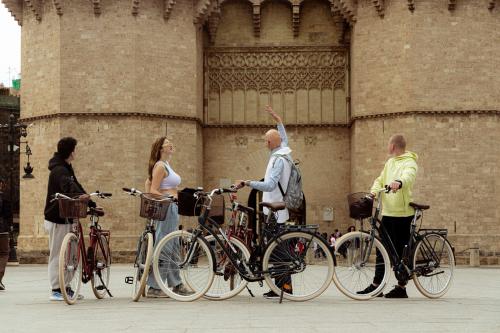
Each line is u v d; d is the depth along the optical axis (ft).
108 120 139.95
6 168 209.56
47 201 54.08
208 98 158.40
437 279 54.65
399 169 55.98
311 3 158.51
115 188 139.23
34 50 145.48
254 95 158.92
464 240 138.21
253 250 51.29
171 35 144.15
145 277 51.24
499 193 139.23
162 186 56.03
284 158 53.88
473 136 139.13
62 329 36.35
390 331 34.06
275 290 50.57
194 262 50.96
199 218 51.39
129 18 140.77
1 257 68.59
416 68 139.33
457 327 35.47
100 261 55.16
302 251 50.47
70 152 55.62
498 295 59.72
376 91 143.84
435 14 139.74
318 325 36.55
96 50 140.56
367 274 53.01
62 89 140.46
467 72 139.54
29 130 145.89
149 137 140.97
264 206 51.13
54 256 53.67
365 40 145.69
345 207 156.97
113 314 42.96
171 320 39.52
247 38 158.61
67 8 141.08
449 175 138.72
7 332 35.55
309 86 158.71
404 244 55.06
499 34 140.97
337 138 157.89
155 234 55.36
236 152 157.99
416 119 138.92
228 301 50.96
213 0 148.46
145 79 141.18
